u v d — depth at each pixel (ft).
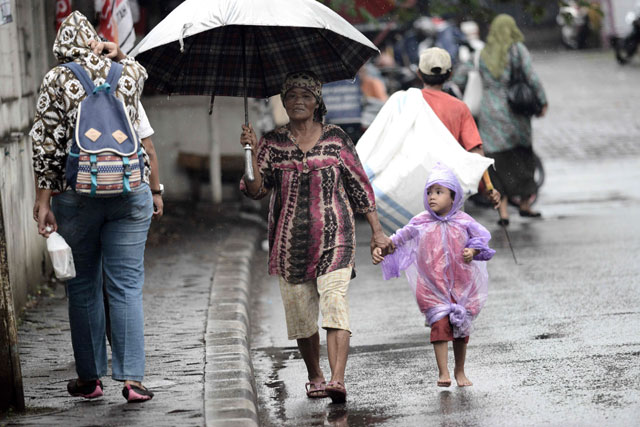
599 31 279.90
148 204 40.01
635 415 39.34
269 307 67.15
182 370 46.03
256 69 45.85
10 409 39.81
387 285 71.72
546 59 267.18
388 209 51.13
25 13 68.69
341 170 43.24
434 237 45.42
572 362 47.96
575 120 161.48
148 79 44.75
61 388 43.75
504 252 79.15
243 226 91.66
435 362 50.42
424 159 50.85
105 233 39.96
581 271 69.87
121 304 40.11
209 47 44.93
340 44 44.73
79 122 37.50
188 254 78.84
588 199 102.58
